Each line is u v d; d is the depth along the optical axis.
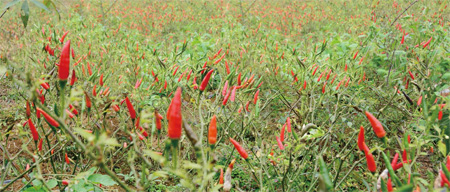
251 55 5.16
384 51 5.66
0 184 2.31
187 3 14.17
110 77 4.18
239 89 3.14
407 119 3.77
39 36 5.03
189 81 3.76
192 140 1.40
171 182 3.24
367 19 8.45
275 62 4.81
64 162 3.04
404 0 9.95
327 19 11.04
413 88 3.88
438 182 1.57
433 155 3.42
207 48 5.89
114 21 10.33
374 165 1.68
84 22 7.15
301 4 13.70
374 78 5.04
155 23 10.13
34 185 2.35
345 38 7.68
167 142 1.43
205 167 1.45
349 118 3.84
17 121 4.25
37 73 3.60
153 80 4.24
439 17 7.00
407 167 1.59
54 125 2.01
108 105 2.08
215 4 13.45
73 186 2.36
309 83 3.59
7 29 7.65
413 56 4.92
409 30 6.55
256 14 10.80
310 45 6.96
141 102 3.29
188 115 3.96
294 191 2.85
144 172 1.52
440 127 2.22
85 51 5.11
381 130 1.63
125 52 5.14
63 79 1.41
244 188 3.15
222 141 3.59
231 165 1.75
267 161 2.88
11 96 4.79
